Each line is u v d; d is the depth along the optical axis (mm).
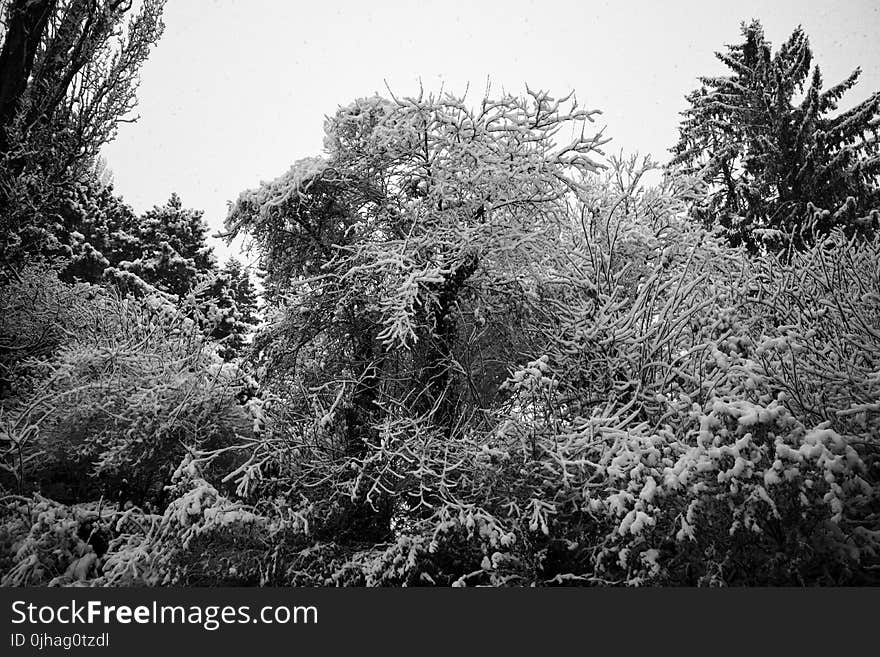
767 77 17188
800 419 4848
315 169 7309
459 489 5906
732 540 4070
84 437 7070
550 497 5496
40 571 4969
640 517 4008
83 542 5523
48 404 6863
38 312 9766
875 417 4566
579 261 7363
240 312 21922
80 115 11141
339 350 7727
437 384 7195
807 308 6086
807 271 6625
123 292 18031
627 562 4488
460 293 7453
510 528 5262
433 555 5488
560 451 5258
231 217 7793
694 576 4312
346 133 7590
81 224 19875
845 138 15953
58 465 7199
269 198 7488
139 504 7266
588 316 6672
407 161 7582
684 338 6414
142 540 5711
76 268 17656
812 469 3789
